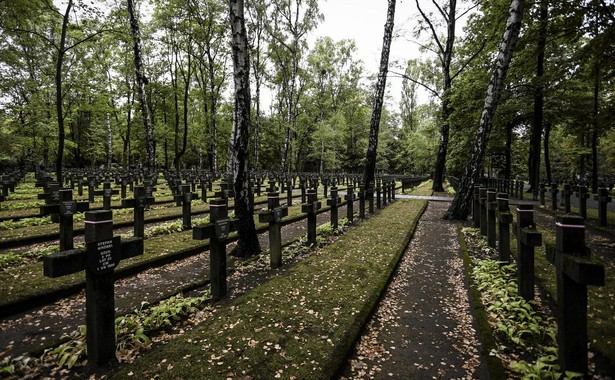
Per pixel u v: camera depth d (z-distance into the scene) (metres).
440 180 24.58
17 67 23.55
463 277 5.98
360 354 3.53
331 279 5.54
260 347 3.47
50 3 14.98
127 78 29.44
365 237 8.76
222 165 55.19
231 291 5.12
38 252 6.72
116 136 45.22
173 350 3.41
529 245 4.18
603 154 41.00
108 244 3.19
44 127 21.95
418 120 55.41
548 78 13.25
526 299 4.37
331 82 40.91
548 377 2.84
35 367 3.13
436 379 3.10
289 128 30.62
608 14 10.08
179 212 11.81
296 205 15.45
